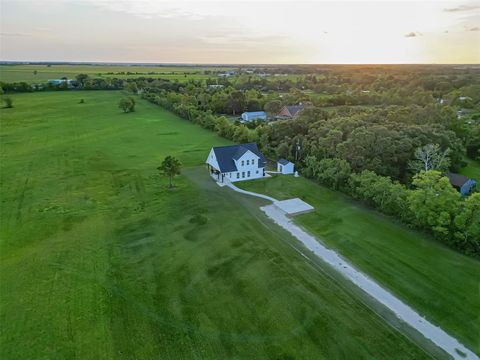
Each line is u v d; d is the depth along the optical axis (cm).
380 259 2728
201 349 1833
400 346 1884
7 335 1884
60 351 1792
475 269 2608
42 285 2316
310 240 3022
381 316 2111
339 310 2148
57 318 2020
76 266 2545
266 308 2153
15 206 3528
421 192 3050
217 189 4191
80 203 3656
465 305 2223
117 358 1762
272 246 2902
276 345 1870
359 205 3772
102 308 2114
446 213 2877
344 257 2758
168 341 1878
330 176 4191
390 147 4175
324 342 1898
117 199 3797
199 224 3266
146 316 2058
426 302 2248
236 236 3058
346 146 4300
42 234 2997
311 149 4944
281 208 3656
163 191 4066
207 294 2273
